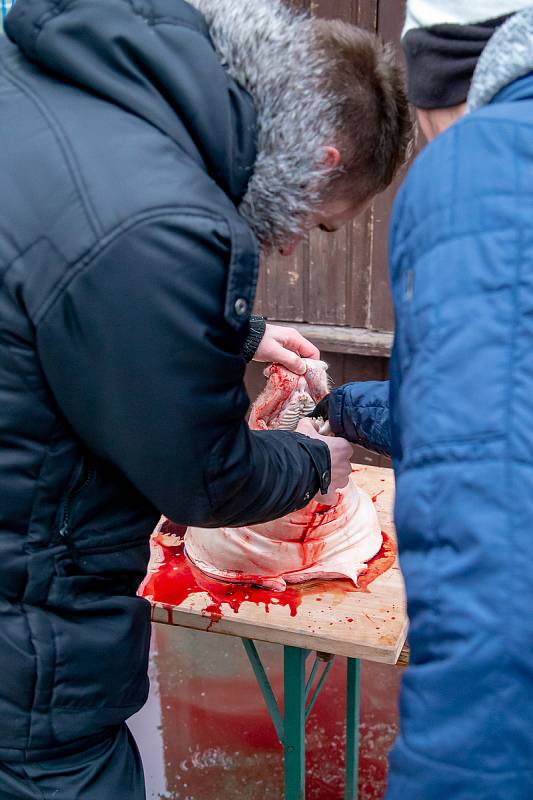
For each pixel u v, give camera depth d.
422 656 0.64
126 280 0.80
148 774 2.07
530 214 0.62
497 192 0.63
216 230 0.81
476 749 0.61
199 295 0.82
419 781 0.63
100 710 1.04
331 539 1.46
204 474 0.91
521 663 0.60
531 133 0.63
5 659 0.96
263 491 1.05
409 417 0.66
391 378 0.74
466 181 0.65
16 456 0.90
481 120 0.66
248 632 1.37
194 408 0.86
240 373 0.91
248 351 1.40
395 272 0.71
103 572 1.00
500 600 0.60
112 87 0.83
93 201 0.80
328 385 1.53
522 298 0.61
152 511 1.03
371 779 2.05
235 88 0.87
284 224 0.93
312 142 0.89
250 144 0.88
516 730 0.60
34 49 0.85
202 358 0.84
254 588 1.45
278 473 1.08
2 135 0.84
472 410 0.62
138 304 0.80
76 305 0.81
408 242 0.69
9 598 0.96
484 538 0.60
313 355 1.55
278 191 0.90
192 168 0.83
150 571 1.50
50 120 0.83
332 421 1.42
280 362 1.43
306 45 0.90
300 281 2.64
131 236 0.79
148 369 0.83
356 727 1.82
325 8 2.29
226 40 0.87
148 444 0.87
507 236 0.62
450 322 0.63
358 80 0.96
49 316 0.82
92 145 0.81
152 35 0.83
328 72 0.93
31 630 0.96
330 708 2.28
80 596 0.99
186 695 2.33
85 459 0.92
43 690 0.98
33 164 0.82
